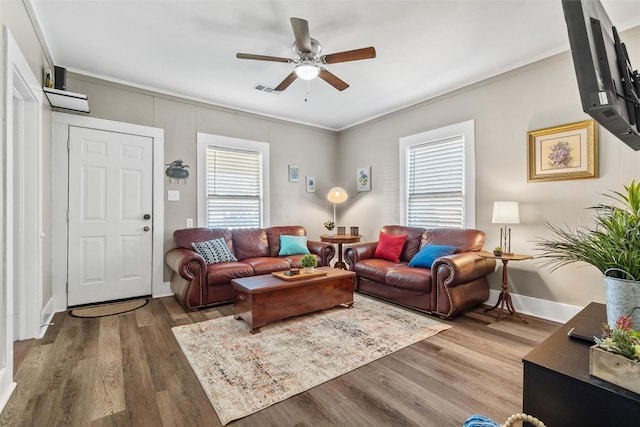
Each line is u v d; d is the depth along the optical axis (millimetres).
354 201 5234
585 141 2721
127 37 2646
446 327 2699
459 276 2797
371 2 2215
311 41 2459
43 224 2807
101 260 3406
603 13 1021
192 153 4023
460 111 3688
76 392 1729
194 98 4008
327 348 2285
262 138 4684
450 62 3096
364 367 2021
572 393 884
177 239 3727
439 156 3984
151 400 1663
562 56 2859
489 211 3416
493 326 2738
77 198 3271
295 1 2201
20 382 1821
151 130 3713
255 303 2578
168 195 3838
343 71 3283
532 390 960
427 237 3717
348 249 3998
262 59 2471
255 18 2395
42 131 2707
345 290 3215
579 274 2775
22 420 1501
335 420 1517
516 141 3184
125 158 3551
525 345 2350
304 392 1745
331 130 5516
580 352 1023
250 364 2047
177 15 2359
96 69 3227
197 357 2139
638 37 2438
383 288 3494
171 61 3062
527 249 3102
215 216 4293
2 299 1666
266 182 4711
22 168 2383
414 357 2156
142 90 3646
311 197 5262
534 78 3045
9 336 1704
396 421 1506
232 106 4328
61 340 2422
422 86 3672
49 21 2408
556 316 2891
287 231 4535
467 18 2400
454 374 1934
